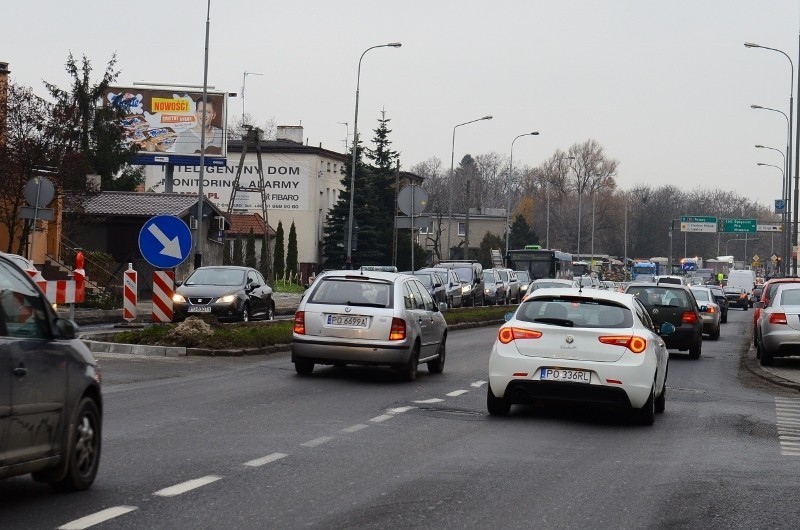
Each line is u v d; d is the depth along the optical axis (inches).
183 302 1152.2
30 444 289.9
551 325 529.0
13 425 279.6
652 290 1063.6
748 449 458.6
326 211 3774.6
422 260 3437.5
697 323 1047.6
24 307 297.3
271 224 3629.4
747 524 303.3
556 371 523.5
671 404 644.1
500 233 4904.0
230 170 3639.3
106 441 414.3
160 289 886.4
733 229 4065.0
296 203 3624.5
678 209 6146.7
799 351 928.3
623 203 5531.5
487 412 559.2
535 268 2687.0
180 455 386.9
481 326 1568.7
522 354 529.3
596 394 519.8
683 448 456.8
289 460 384.8
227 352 822.5
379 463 386.0
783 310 936.3
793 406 651.5
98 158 2241.6
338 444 427.2
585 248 5841.5
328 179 3789.4
